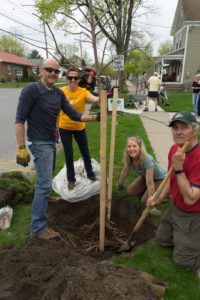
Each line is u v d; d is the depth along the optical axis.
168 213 2.25
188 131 1.80
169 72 23.38
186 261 1.99
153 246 2.31
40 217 2.33
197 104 8.08
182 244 2.00
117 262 2.09
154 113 9.43
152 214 2.81
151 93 9.80
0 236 2.39
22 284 1.37
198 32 18.17
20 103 2.12
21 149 2.18
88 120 2.48
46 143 2.29
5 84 31.83
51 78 2.17
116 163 4.22
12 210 2.79
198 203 1.95
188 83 19.16
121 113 8.88
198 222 1.97
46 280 1.41
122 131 6.34
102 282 1.42
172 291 1.78
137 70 22.17
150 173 2.75
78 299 1.29
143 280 1.58
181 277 1.93
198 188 1.83
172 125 1.86
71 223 2.75
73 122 2.95
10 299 1.31
